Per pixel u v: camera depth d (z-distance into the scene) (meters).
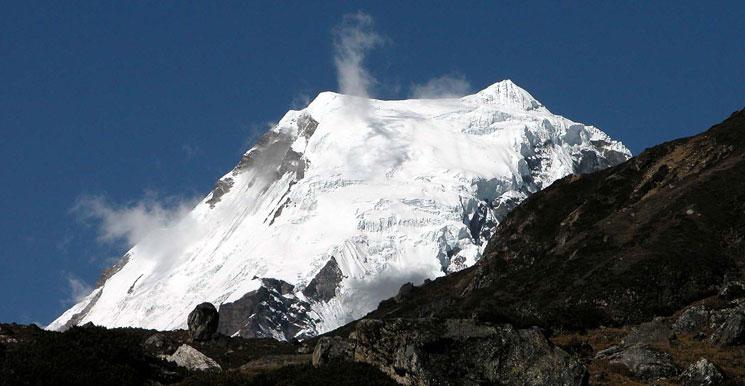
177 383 122.50
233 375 121.81
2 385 113.12
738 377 126.12
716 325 145.25
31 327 145.00
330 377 114.69
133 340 129.62
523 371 116.88
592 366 130.88
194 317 171.75
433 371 115.56
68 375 118.00
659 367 128.38
